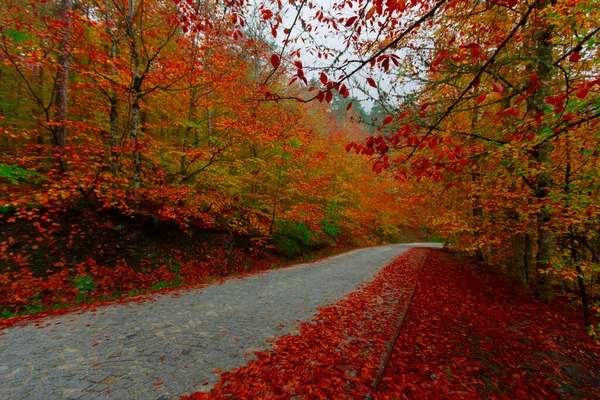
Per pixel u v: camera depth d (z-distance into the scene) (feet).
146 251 26.96
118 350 12.26
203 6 18.42
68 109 29.45
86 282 20.86
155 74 25.91
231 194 35.09
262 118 34.73
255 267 36.50
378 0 6.55
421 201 34.06
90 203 25.93
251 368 11.00
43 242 21.21
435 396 10.70
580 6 10.50
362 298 22.17
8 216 20.83
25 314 16.30
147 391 9.54
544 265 20.40
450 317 19.47
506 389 12.32
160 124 29.12
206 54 28.02
